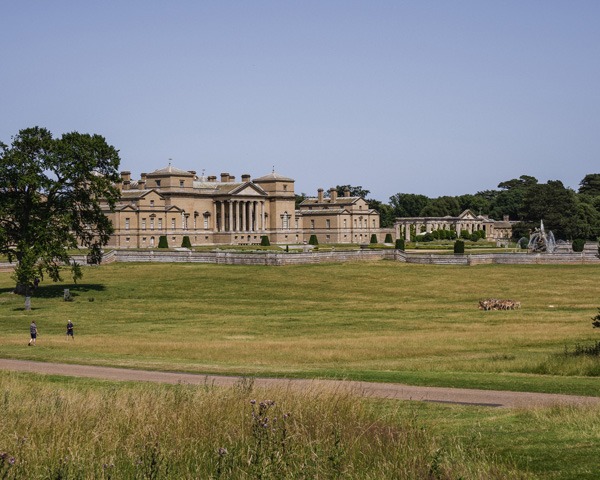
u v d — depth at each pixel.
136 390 32.34
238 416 26.19
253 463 22.22
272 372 44.53
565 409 29.16
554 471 21.67
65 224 102.19
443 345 59.84
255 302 98.38
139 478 21.59
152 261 145.12
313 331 72.81
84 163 103.69
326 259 144.62
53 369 46.88
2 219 101.94
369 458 23.17
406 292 108.19
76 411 27.22
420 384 38.66
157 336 69.88
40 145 102.88
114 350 58.84
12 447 23.89
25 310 91.25
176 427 25.38
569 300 97.94
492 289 110.06
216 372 44.88
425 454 23.11
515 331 68.19
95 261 111.19
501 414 29.47
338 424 25.12
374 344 60.84
